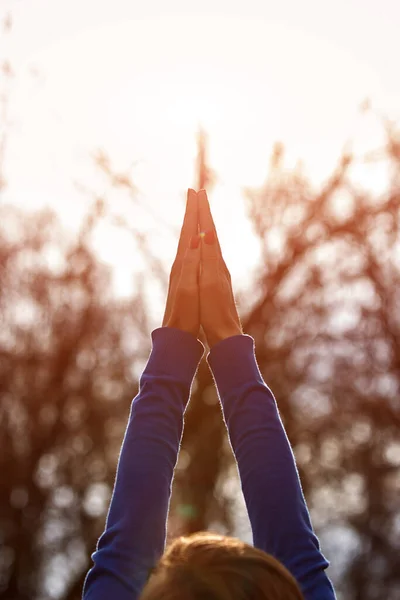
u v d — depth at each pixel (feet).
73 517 50.08
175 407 3.57
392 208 41.93
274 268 43.52
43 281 51.06
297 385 46.16
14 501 49.26
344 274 44.60
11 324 50.85
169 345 3.69
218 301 3.75
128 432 3.51
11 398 50.08
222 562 2.18
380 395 45.91
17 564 48.83
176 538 2.36
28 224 51.19
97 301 51.34
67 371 51.08
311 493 49.93
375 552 50.24
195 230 3.88
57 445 50.62
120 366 51.29
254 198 40.09
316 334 45.62
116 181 40.70
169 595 2.12
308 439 47.85
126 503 3.27
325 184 41.42
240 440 3.47
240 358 3.64
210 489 42.22
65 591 48.21
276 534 3.19
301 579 3.07
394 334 44.68
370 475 48.80
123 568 3.08
